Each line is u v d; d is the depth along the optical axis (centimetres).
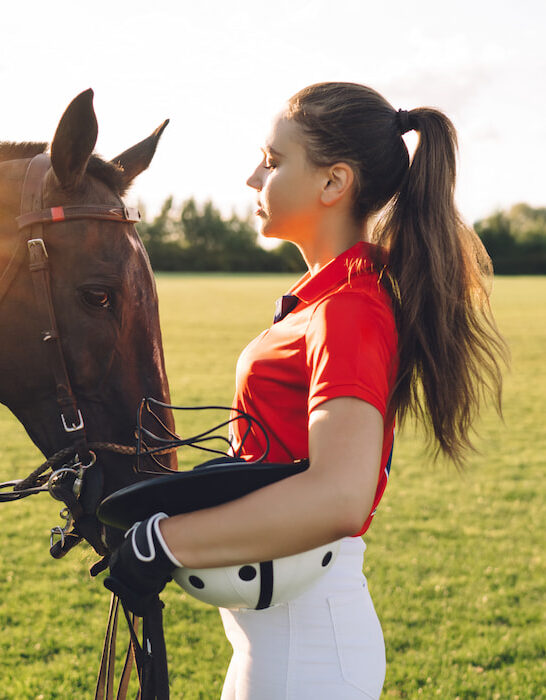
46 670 354
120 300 154
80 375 154
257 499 107
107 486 161
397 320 133
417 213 133
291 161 135
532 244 7594
